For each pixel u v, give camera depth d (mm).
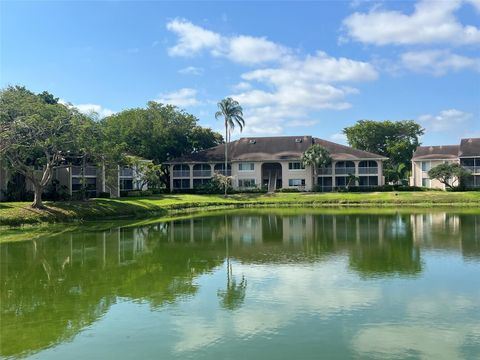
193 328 10883
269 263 18266
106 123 65625
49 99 58531
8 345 10102
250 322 11195
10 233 29922
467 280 14906
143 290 14359
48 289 14703
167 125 78688
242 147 78375
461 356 9180
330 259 18891
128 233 29328
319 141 78500
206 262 18797
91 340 10305
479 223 32281
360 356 9227
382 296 13156
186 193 71125
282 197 63812
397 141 94812
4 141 35125
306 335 10312
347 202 59000
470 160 71312
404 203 57000
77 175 58750
